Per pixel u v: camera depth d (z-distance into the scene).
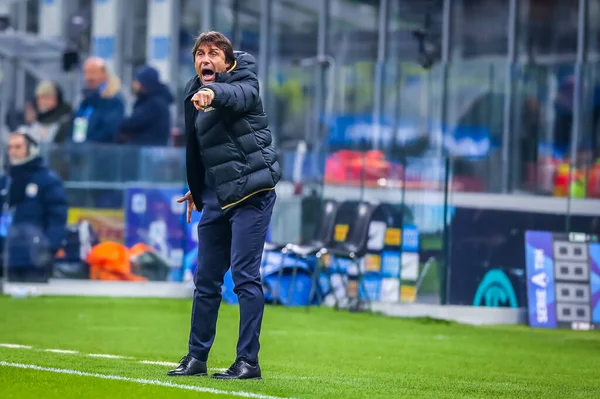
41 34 65.81
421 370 26.88
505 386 23.17
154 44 61.94
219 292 21.02
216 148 20.11
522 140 52.53
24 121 57.19
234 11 63.75
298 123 60.91
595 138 52.44
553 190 50.28
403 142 55.88
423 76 55.88
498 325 42.31
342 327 38.88
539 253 42.69
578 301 42.44
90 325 37.38
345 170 44.84
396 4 60.38
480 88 53.97
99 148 46.97
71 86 60.44
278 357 29.19
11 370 21.69
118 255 47.25
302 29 63.25
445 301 42.75
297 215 45.91
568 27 57.84
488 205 43.88
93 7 62.19
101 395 18.09
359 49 61.66
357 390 20.48
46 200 47.22
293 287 44.62
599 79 52.56
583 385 24.31
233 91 19.53
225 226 20.75
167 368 23.22
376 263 43.81
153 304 44.91
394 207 43.59
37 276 47.47
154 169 47.03
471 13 58.91
